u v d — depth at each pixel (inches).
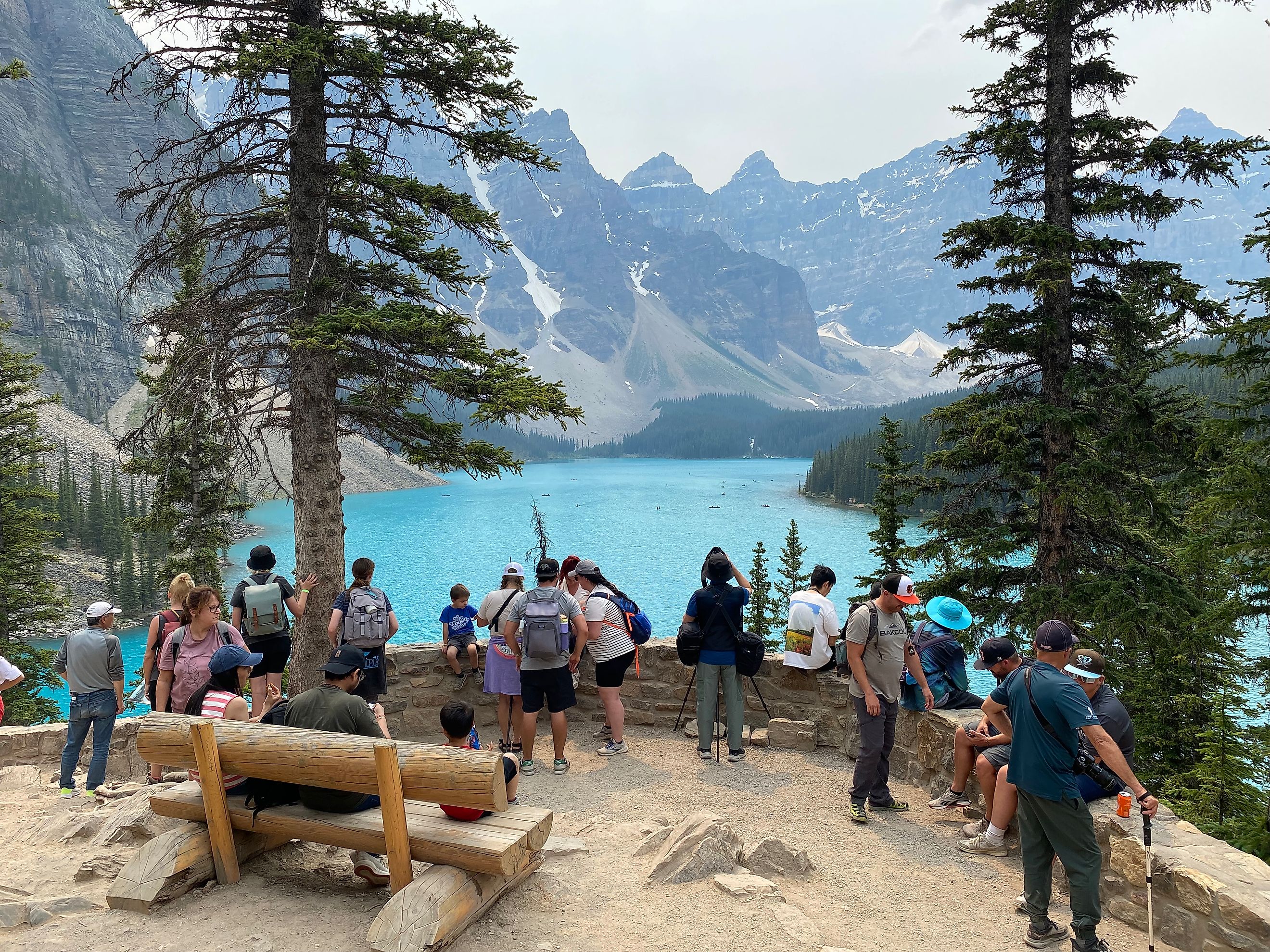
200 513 761.0
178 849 182.5
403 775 165.6
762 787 306.2
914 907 207.3
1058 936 189.3
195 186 416.2
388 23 406.0
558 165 459.2
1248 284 475.8
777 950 169.9
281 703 201.5
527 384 406.3
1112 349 650.8
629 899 193.5
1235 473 484.4
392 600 4160.9
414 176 456.1
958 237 647.8
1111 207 621.9
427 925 153.8
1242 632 625.0
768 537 6107.3
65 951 158.4
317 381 420.5
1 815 265.3
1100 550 689.6
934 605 313.7
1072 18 652.1
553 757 343.3
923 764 307.1
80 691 293.7
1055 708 183.3
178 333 444.8
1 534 1121.4
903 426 4077.3
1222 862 185.2
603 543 6028.5
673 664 389.1
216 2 408.5
